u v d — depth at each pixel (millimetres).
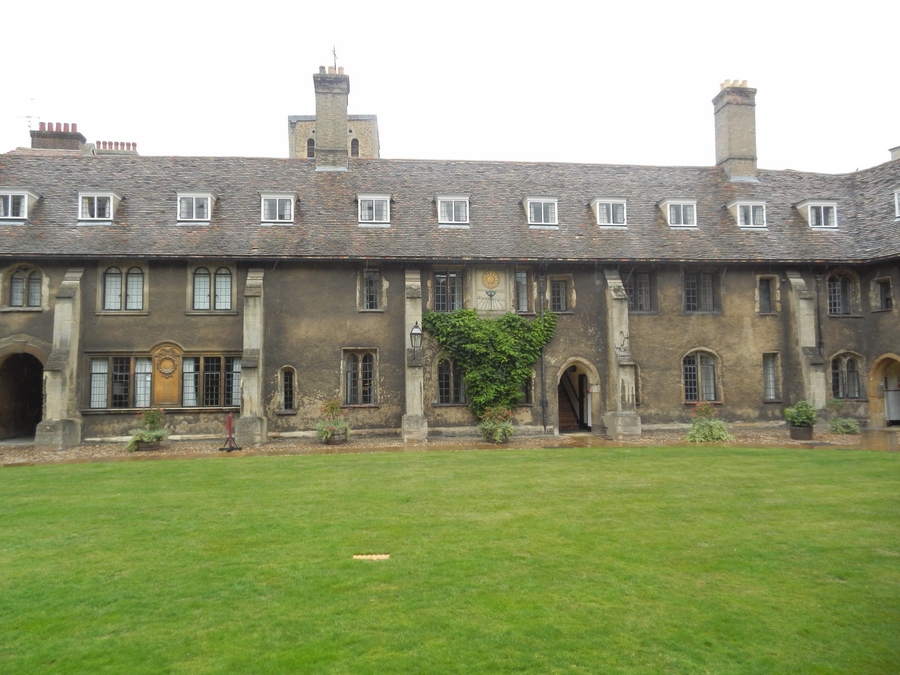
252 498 11680
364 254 21078
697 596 6918
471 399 21719
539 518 10062
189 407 20641
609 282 22172
